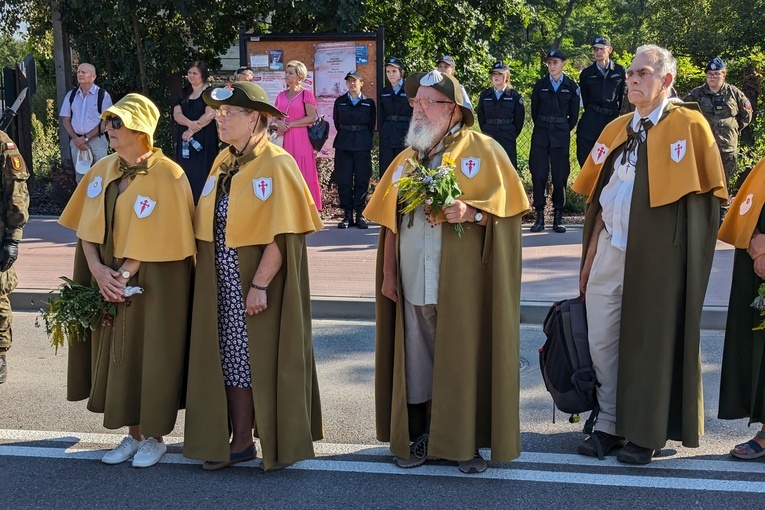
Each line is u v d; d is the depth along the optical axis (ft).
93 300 14.32
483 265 13.94
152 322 14.21
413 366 14.58
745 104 33.65
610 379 15.06
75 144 35.76
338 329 23.36
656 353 14.23
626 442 15.47
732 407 15.55
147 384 14.26
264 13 45.83
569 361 15.05
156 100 47.06
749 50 64.80
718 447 15.66
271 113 13.96
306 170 34.09
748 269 15.12
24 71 41.96
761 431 15.17
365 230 34.81
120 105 14.06
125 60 46.44
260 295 13.70
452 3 46.91
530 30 112.27
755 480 14.26
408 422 14.58
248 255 13.79
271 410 14.06
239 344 14.17
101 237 14.33
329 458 15.17
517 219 14.08
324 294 24.97
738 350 15.38
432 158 14.06
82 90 35.83
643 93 14.12
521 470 14.65
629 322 14.40
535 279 26.45
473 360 13.91
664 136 14.19
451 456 13.98
